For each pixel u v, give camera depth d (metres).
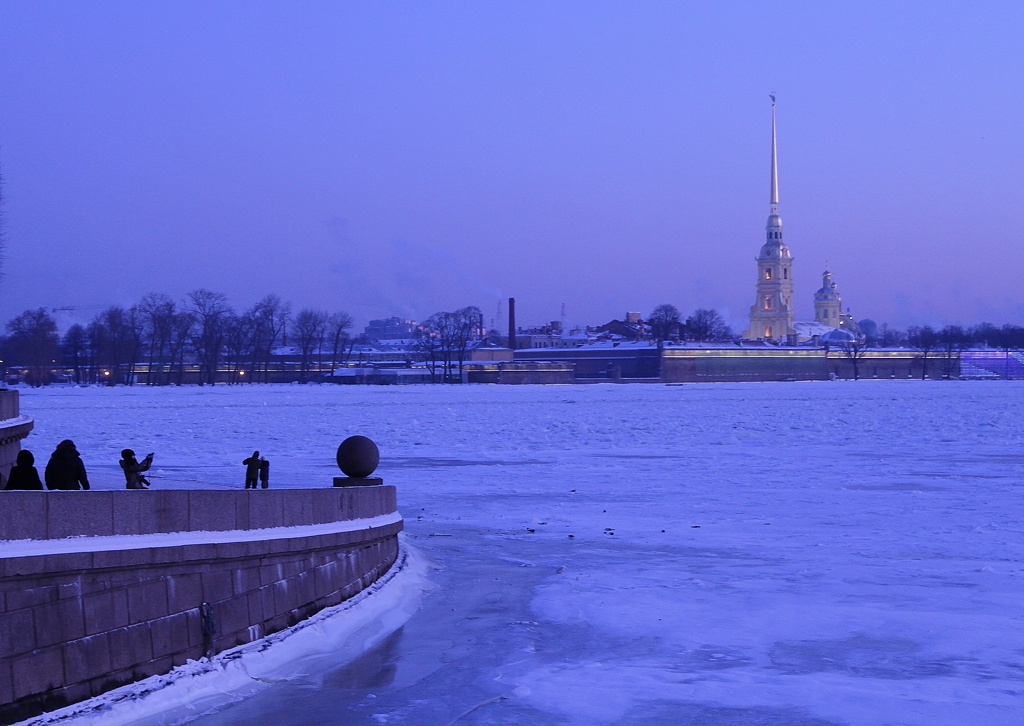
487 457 59.06
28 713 12.45
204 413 106.19
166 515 15.13
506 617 20.50
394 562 24.31
